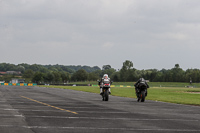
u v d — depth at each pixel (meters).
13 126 16.95
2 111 24.83
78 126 17.31
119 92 74.00
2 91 68.19
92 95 55.47
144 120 20.48
